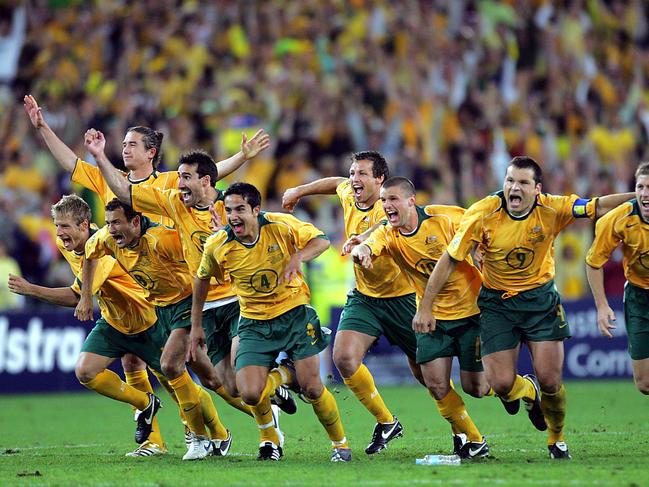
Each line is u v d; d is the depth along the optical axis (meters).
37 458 29.58
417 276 28.27
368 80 69.56
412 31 73.75
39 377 54.12
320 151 65.62
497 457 27.36
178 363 28.50
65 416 44.03
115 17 73.75
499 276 26.58
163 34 72.50
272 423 27.98
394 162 64.50
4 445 33.84
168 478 23.83
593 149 71.00
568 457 26.78
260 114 68.25
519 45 76.69
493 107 71.38
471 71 74.19
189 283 29.17
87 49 72.50
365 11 74.62
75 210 29.45
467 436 27.53
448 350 27.50
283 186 64.19
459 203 65.69
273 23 73.19
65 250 30.86
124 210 28.16
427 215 27.80
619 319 56.56
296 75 69.50
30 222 59.84
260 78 70.12
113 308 30.08
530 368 54.84
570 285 60.84
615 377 56.47
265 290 27.02
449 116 70.38
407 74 71.38
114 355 30.48
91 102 68.12
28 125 66.88
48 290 30.39
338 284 55.84
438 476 23.19
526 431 35.00
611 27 81.56
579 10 80.12
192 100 69.12
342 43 72.44
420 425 37.78
